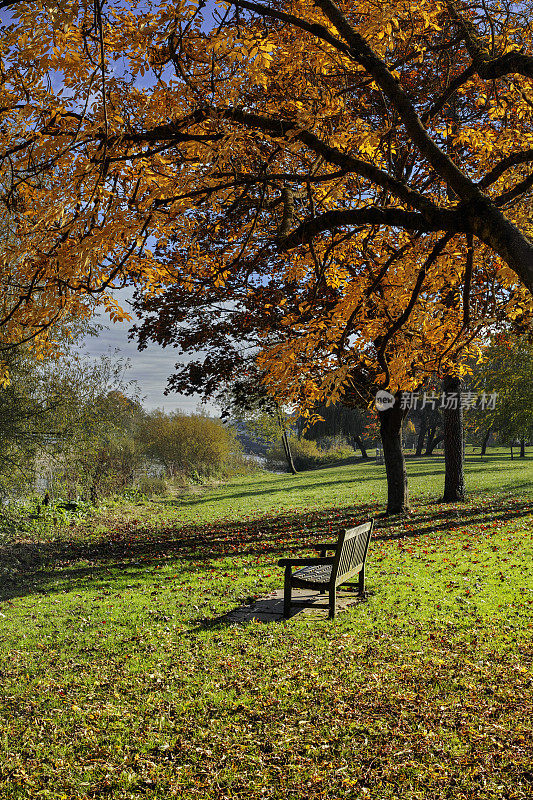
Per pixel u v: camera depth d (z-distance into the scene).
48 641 7.07
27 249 3.86
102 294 4.43
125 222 3.73
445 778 3.67
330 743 4.23
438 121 8.31
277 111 4.99
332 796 3.62
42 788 3.95
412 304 5.02
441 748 4.00
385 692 4.92
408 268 6.11
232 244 7.20
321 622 7.00
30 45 3.50
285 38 5.24
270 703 4.89
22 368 13.71
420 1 4.79
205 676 5.59
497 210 3.47
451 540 11.90
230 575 10.14
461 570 9.19
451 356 6.80
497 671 5.16
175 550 13.58
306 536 14.02
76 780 4.02
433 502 18.28
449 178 3.73
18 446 14.44
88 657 6.43
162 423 36.50
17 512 16.44
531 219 6.22
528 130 6.46
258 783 3.81
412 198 3.93
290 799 3.62
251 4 4.11
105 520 18.89
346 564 7.63
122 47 4.45
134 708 5.02
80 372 15.22
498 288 7.00
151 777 3.99
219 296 11.77
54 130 4.14
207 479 38.31
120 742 4.50
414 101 8.19
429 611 7.12
